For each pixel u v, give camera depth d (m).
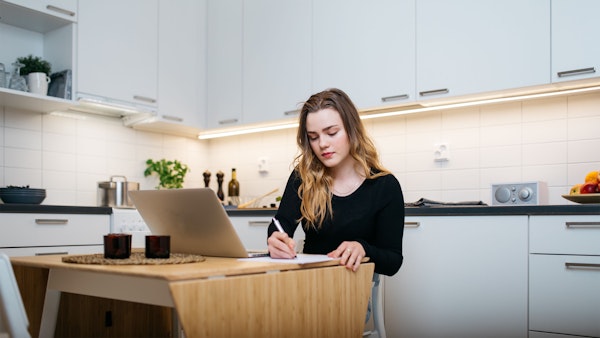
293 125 3.77
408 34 3.09
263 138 4.09
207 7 4.06
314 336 1.19
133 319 1.93
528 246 2.38
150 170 3.88
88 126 3.59
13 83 3.02
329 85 3.37
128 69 3.47
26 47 3.32
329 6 3.41
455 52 2.93
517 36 2.75
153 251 1.29
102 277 1.25
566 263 2.27
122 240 1.29
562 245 2.29
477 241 2.50
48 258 1.44
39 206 2.73
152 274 0.97
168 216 1.46
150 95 3.60
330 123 1.61
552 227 2.32
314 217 1.70
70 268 1.17
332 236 1.69
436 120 3.34
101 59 3.33
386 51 3.16
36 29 3.33
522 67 2.72
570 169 2.90
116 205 3.23
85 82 3.23
